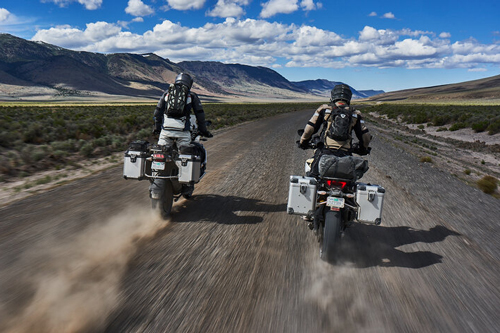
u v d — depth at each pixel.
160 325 2.60
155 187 4.97
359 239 4.77
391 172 9.82
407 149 16.23
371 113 65.38
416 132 28.81
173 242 4.32
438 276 3.69
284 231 4.90
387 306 3.03
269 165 10.12
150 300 2.95
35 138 12.24
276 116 41.00
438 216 5.99
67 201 5.82
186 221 5.18
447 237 4.96
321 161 3.88
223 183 7.75
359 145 4.54
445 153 17.75
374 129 27.48
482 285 3.53
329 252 3.72
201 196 6.64
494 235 5.16
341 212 4.06
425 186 8.34
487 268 3.96
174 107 5.13
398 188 7.91
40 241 4.11
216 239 4.49
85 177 7.65
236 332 2.55
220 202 6.28
